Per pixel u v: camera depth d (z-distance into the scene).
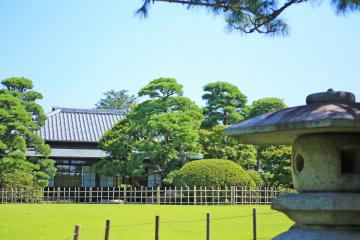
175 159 31.81
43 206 23.86
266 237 13.27
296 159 5.85
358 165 5.51
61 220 16.97
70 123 39.47
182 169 28.94
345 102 5.60
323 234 5.44
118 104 76.50
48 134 37.41
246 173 29.03
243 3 7.52
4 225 15.45
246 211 20.89
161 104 30.44
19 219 17.22
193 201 28.08
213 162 28.67
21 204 26.17
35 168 28.89
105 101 77.38
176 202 28.41
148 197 30.11
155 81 31.06
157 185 36.38
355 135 5.55
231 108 38.38
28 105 29.89
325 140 5.50
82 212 19.98
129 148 31.92
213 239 12.88
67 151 36.72
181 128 29.41
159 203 28.80
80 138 37.56
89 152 37.00
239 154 32.28
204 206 24.59
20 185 29.03
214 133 32.50
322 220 5.44
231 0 7.36
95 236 13.23
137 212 20.09
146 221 16.75
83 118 40.62
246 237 13.22
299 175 5.72
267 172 32.88
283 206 5.66
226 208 22.84
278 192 29.42
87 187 37.06
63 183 36.91
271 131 5.46
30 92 30.42
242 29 8.10
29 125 28.92
